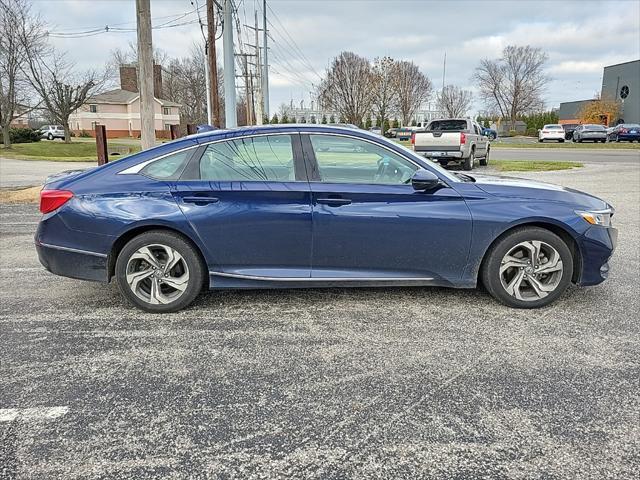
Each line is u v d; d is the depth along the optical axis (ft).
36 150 104.94
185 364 10.30
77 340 11.45
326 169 12.76
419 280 13.01
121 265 12.78
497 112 223.92
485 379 9.63
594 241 12.90
